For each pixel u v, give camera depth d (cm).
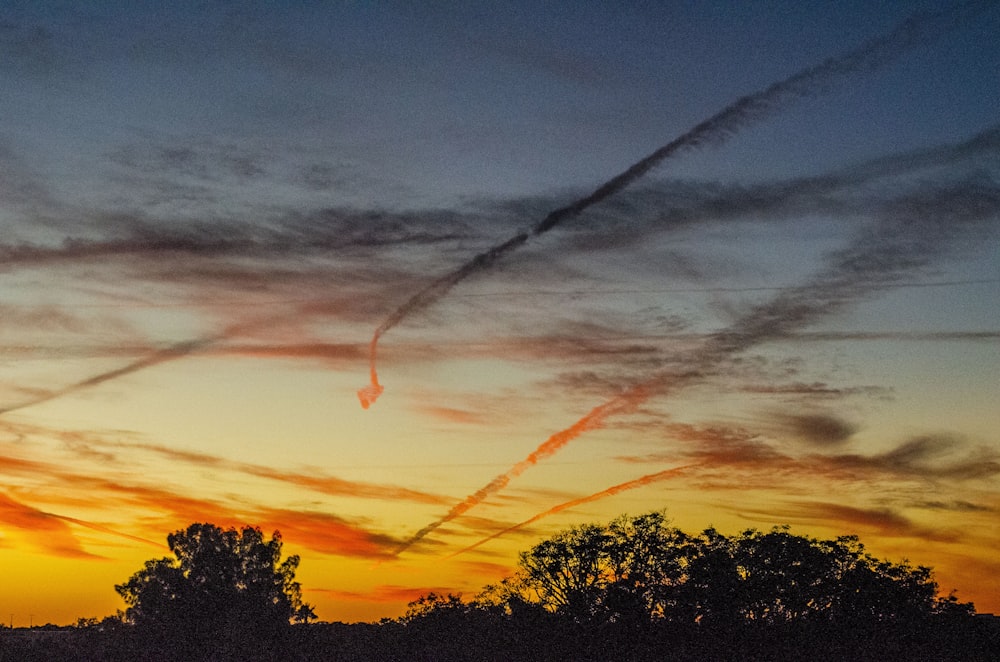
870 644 9019
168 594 12900
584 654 9344
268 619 12462
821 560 9412
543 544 9781
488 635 10050
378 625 11269
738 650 9075
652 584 9569
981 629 9175
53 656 12788
